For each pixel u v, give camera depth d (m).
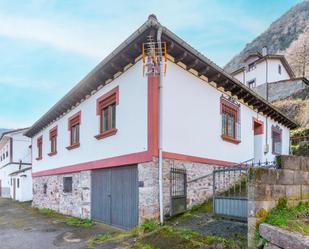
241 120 10.82
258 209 4.05
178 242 4.96
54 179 13.07
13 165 24.56
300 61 41.25
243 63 32.75
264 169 4.20
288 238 3.36
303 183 4.74
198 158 8.17
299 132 17.94
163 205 6.75
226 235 4.99
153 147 6.79
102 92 9.14
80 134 10.52
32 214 12.66
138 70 7.48
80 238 7.08
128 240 5.95
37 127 15.27
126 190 7.77
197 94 8.40
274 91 27.30
